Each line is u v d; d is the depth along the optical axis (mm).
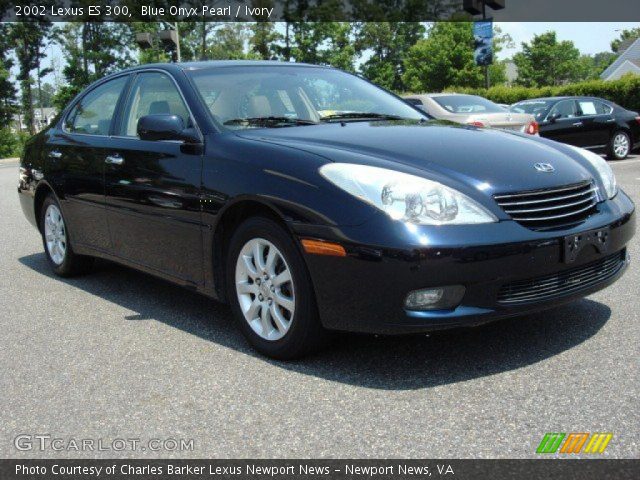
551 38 70875
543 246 3031
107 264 5781
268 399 2957
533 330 3645
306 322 3201
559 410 2719
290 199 3152
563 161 3500
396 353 3404
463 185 3045
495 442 2496
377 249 2887
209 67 4344
